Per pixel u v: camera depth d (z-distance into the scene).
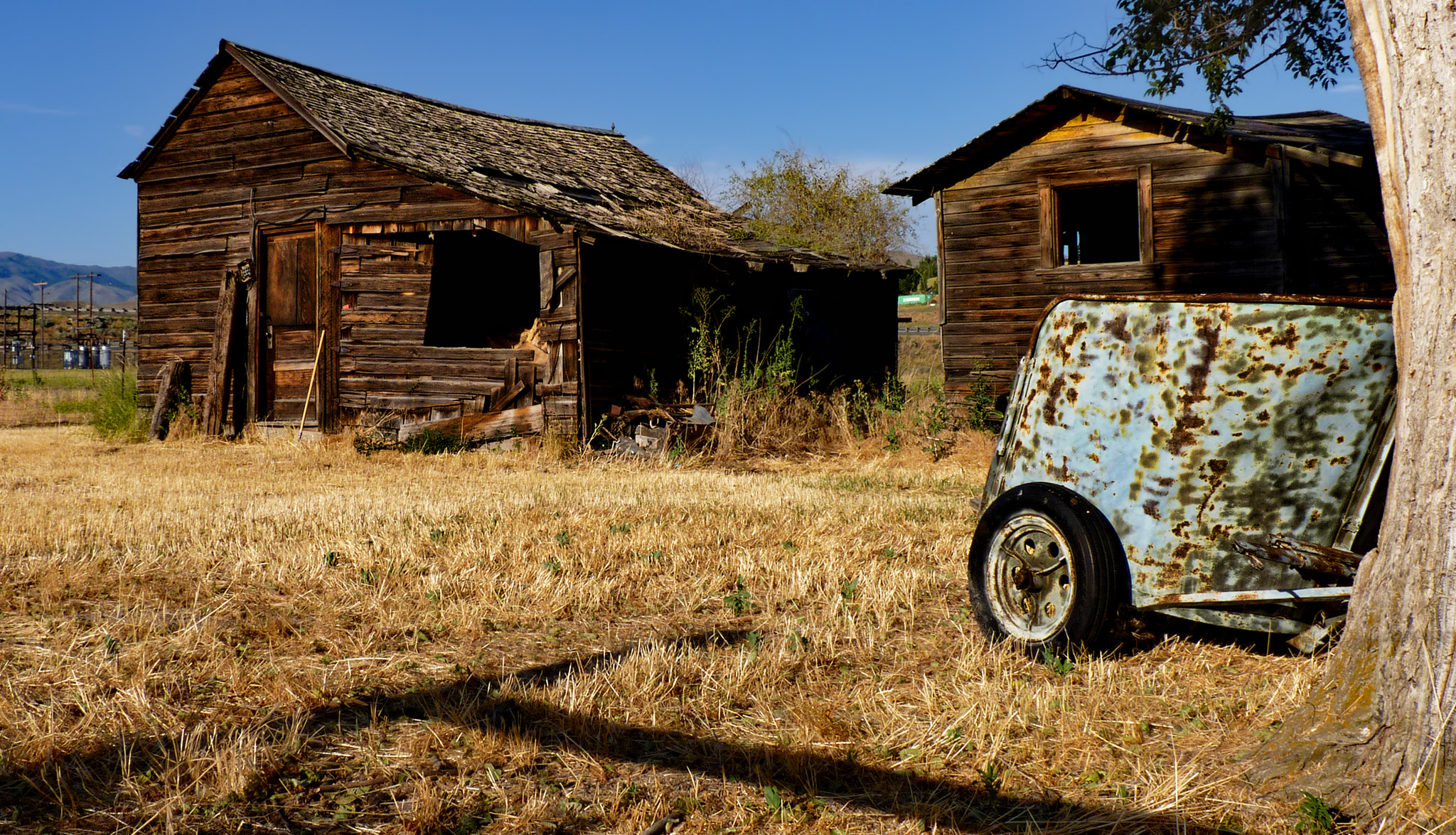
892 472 12.95
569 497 9.79
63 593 5.57
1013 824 2.93
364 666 4.39
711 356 15.75
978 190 14.80
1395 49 3.06
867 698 4.04
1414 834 2.71
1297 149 12.40
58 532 7.35
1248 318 4.34
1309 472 4.21
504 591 5.79
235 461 13.45
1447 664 2.82
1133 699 3.94
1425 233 3.00
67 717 3.67
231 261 16.34
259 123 16.08
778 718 3.84
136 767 3.26
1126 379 4.60
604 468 13.03
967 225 14.88
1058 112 14.26
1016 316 14.58
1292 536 4.21
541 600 5.61
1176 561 4.36
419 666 4.43
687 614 5.48
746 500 9.74
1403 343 3.11
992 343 14.73
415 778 3.25
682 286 15.90
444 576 6.06
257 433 15.83
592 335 13.96
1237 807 2.97
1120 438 4.59
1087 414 4.70
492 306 16.38
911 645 4.87
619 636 5.02
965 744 3.50
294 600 5.52
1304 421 4.22
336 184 15.41
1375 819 2.82
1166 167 13.69
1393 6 3.06
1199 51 10.34
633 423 14.53
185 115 16.64
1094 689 4.03
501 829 2.91
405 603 5.49
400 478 11.80
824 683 4.26
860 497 10.23
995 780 3.21
